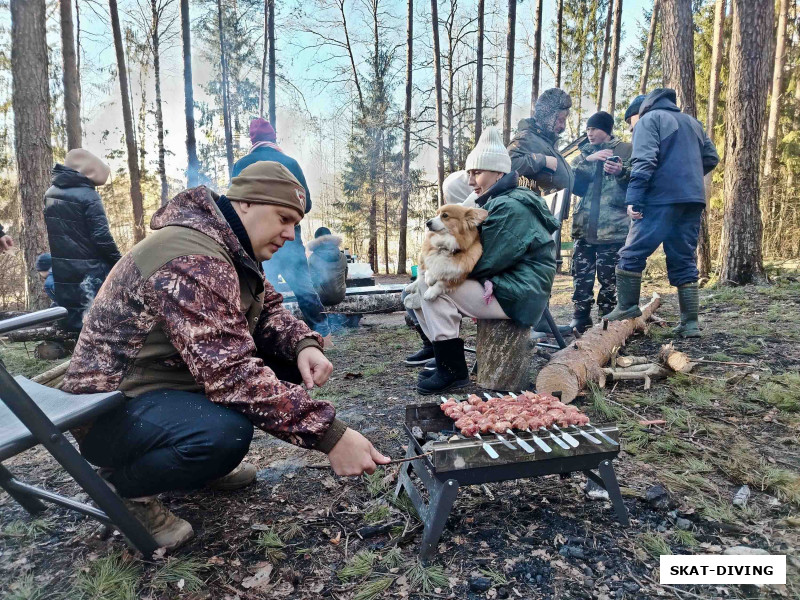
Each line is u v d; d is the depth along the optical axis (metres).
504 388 2.95
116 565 1.58
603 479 1.71
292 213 1.69
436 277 2.82
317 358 1.91
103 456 1.63
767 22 6.45
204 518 1.87
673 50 7.70
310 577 1.55
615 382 3.21
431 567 1.55
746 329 4.29
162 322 1.52
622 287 4.09
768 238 12.77
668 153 3.81
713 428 2.47
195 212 1.60
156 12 18.72
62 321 4.79
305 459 2.35
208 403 1.57
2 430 1.42
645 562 1.56
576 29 22.41
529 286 2.76
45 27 7.27
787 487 1.91
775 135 13.29
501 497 1.95
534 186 4.15
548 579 1.50
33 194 7.25
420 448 1.71
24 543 1.75
